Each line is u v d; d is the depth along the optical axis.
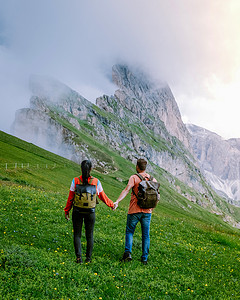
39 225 11.67
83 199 7.98
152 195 9.08
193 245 13.47
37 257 7.56
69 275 7.00
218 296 7.87
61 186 64.31
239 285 9.06
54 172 86.62
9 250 7.43
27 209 14.12
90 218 8.16
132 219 9.36
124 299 6.66
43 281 6.49
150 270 8.89
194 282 8.59
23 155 97.56
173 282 8.32
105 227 13.71
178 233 15.82
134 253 10.45
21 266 6.89
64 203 17.30
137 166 9.63
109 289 6.89
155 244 12.27
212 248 13.81
